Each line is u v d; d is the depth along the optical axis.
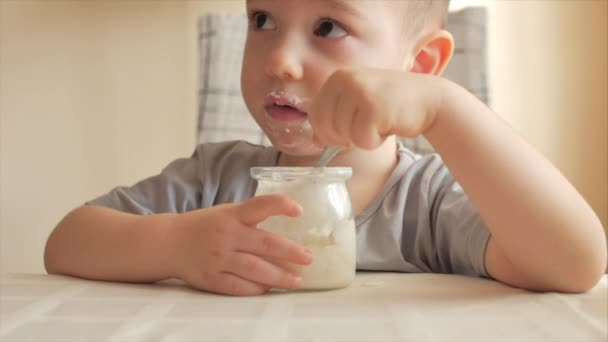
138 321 0.45
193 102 1.65
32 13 1.61
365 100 0.55
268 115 0.82
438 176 0.86
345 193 0.63
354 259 0.62
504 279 0.63
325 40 0.81
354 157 0.87
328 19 0.81
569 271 0.57
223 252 0.58
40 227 1.65
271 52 0.80
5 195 1.64
